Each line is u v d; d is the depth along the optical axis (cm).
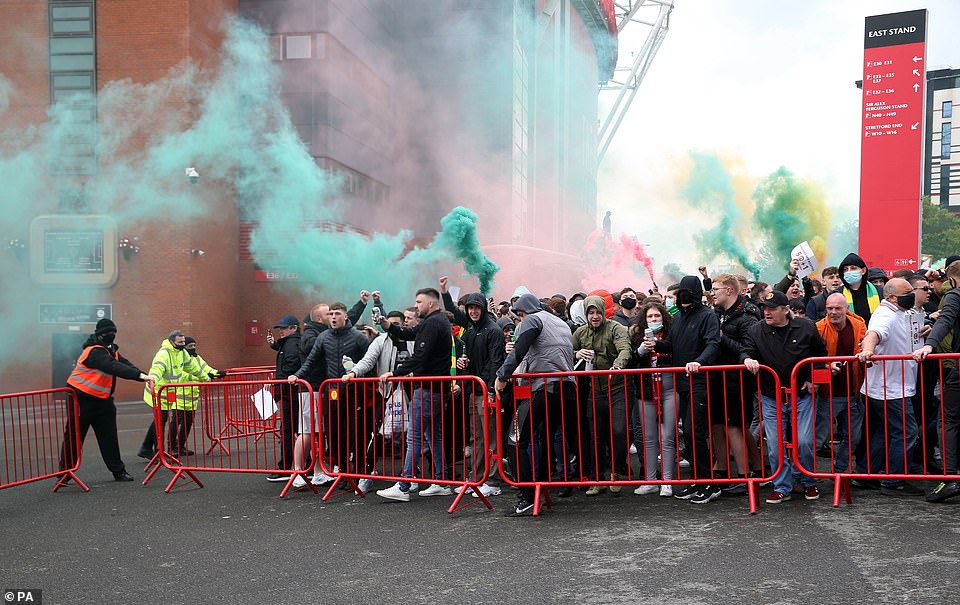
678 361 652
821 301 870
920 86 1349
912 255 1355
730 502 630
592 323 712
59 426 1559
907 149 1359
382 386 727
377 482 804
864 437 654
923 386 628
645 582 439
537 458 664
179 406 1030
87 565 523
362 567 495
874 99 1385
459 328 883
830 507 593
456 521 614
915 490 634
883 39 1376
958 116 8225
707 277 888
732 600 404
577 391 643
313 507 691
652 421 679
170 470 901
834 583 421
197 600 443
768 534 524
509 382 665
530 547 524
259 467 930
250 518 655
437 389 710
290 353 849
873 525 534
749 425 690
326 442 788
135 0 2102
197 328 2119
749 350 629
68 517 680
